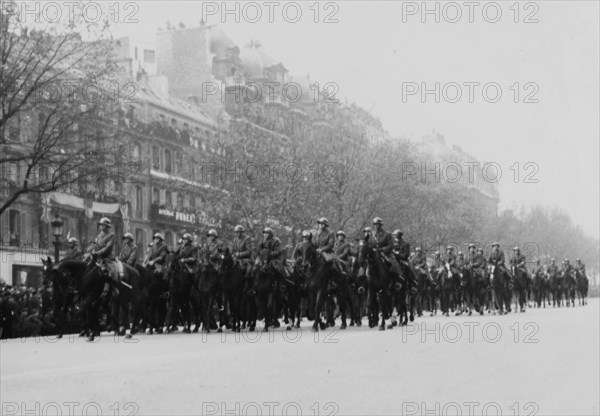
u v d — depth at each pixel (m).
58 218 36.75
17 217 56.72
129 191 66.00
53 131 41.09
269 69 98.75
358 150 67.12
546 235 121.12
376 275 29.73
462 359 22.27
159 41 88.88
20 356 21.36
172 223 71.94
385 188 65.81
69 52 42.31
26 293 35.16
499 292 45.16
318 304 28.98
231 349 22.34
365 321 37.97
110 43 42.84
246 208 58.28
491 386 18.80
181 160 74.06
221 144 61.69
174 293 29.72
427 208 73.56
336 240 32.56
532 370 20.92
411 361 21.52
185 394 16.72
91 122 42.66
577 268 68.19
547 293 64.38
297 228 59.00
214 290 29.38
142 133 64.69
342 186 63.66
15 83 40.91
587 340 27.27
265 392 17.20
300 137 66.12
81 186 44.69
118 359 20.47
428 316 43.88
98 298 26.31
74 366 19.17
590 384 19.16
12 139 49.72
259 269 29.88
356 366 20.42
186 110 80.81
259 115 83.69
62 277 25.69
